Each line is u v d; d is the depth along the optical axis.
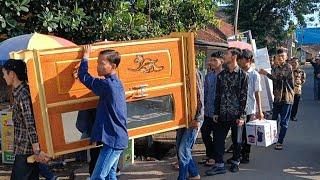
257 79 7.30
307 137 9.97
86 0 8.29
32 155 4.59
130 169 7.18
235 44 11.57
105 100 4.69
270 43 27.12
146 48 5.18
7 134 7.39
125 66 5.00
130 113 5.16
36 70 4.39
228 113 6.65
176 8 11.76
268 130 7.04
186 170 6.03
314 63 19.50
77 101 4.69
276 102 8.53
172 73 5.46
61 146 4.63
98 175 4.77
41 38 6.60
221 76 6.72
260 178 6.73
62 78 4.55
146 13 10.57
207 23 13.66
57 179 6.59
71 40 8.48
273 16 26.88
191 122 5.70
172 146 8.88
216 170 6.89
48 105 4.48
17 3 6.96
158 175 6.86
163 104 5.45
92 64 4.79
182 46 5.52
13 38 6.79
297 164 7.55
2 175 6.88
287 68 8.45
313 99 19.62
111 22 8.28
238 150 7.00
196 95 5.67
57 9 7.70
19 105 4.48
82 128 4.81
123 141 4.77
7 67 4.51
